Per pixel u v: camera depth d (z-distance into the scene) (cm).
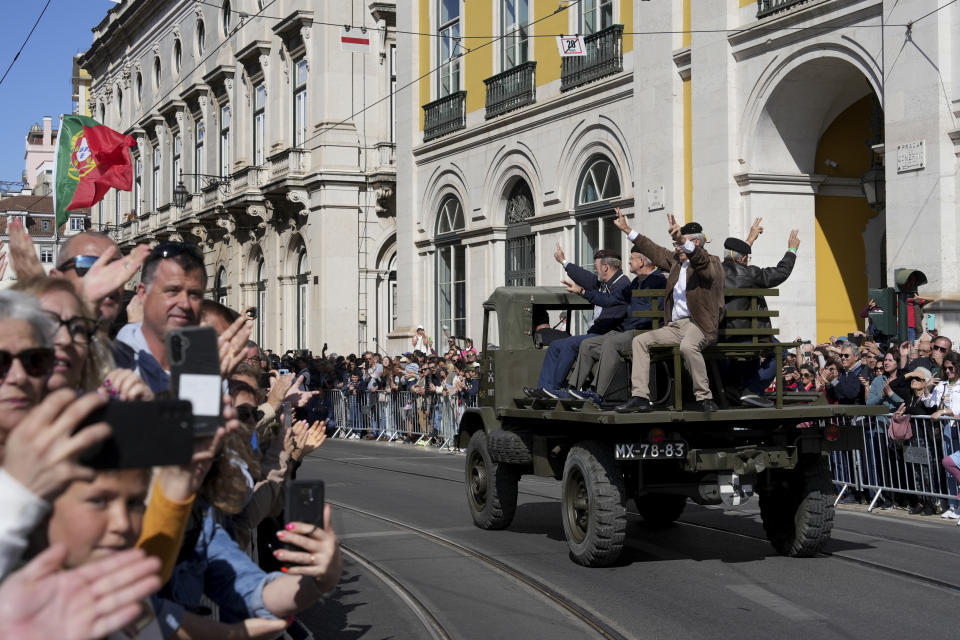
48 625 176
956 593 771
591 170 2159
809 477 900
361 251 3325
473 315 2566
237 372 459
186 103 4381
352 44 3303
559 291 1127
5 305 216
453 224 2705
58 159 871
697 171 1809
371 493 1395
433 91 2766
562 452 979
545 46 2288
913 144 1421
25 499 182
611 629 685
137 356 371
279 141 3519
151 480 252
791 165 1758
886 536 1027
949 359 1162
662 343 866
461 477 1591
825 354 1314
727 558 924
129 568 186
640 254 984
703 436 879
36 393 218
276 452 460
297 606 305
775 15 1667
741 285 893
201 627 293
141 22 4897
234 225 3956
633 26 1983
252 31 3778
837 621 694
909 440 1176
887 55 1459
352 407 2584
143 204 4916
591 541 866
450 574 870
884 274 1828
